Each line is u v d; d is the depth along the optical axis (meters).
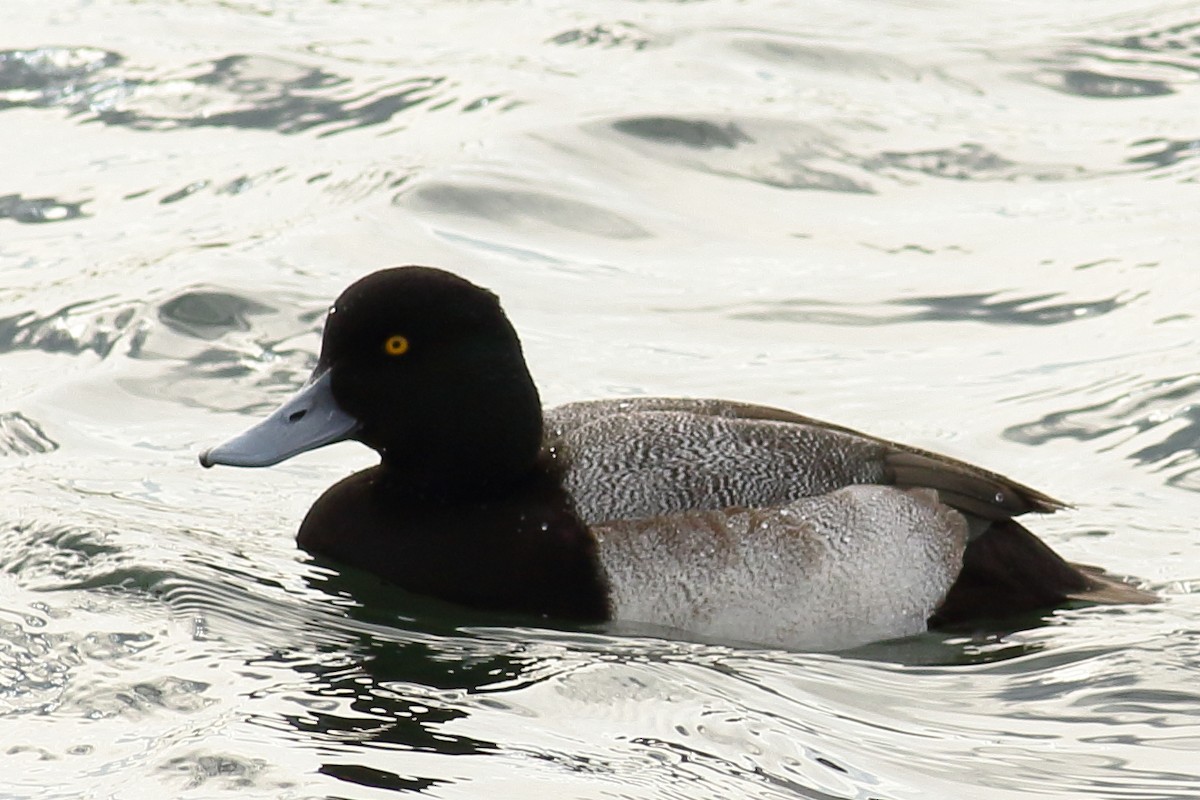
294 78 16.89
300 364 12.02
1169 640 8.64
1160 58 17.80
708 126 15.97
